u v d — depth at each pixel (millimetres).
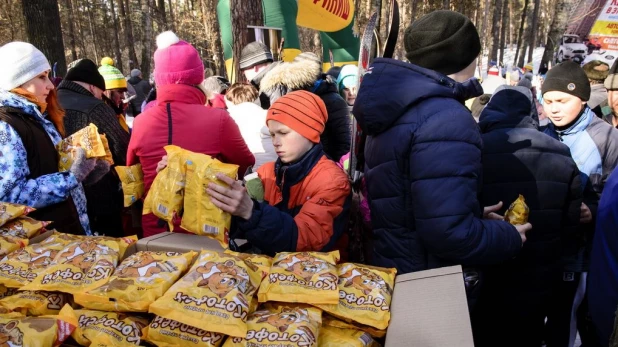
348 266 1458
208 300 1229
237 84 3787
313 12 7664
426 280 1402
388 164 1662
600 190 2557
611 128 2633
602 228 1635
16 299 1345
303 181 1845
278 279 1340
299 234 1672
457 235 1501
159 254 1438
